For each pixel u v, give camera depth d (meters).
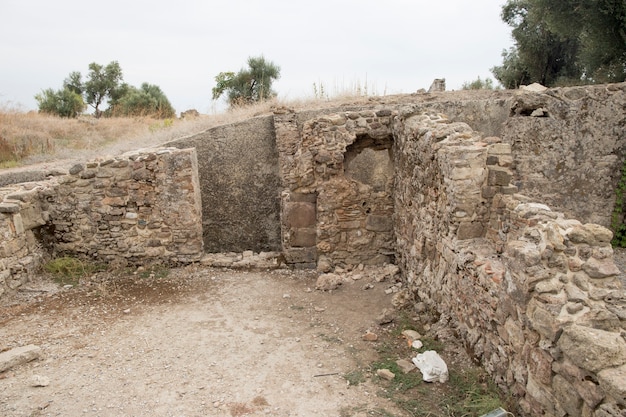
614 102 7.86
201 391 3.68
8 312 5.26
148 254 6.75
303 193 6.57
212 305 5.45
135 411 3.43
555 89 8.15
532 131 8.13
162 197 6.63
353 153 6.89
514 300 3.13
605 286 2.79
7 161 10.51
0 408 3.45
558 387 2.69
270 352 4.30
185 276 6.43
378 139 6.72
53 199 6.63
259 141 8.95
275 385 3.76
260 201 9.12
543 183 8.21
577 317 2.66
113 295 5.76
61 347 4.41
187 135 9.81
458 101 9.02
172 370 3.99
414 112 5.88
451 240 4.34
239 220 9.16
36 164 10.14
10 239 5.84
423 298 5.12
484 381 3.59
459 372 3.83
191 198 6.66
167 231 6.73
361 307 5.33
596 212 8.21
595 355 2.38
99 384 3.78
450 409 3.36
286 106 9.71
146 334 4.68
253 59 19.42
